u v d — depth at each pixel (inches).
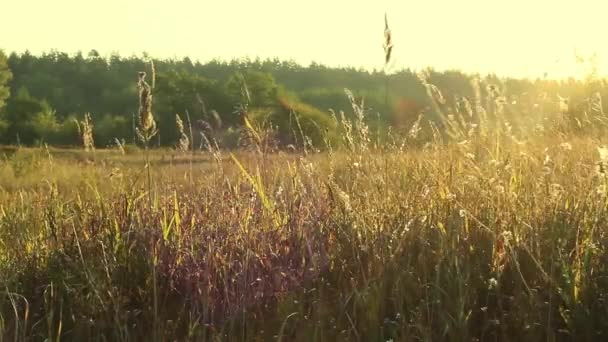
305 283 136.3
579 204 148.0
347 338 118.1
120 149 200.7
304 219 155.6
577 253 129.1
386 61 175.6
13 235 164.6
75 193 191.6
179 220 157.0
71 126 1535.4
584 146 199.0
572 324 118.5
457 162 184.1
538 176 170.4
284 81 4505.4
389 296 130.9
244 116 189.3
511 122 206.5
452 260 134.1
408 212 153.6
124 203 163.5
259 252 144.9
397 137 197.2
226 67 4933.6
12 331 124.9
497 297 126.3
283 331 124.3
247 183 175.9
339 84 3814.0
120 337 122.6
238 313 127.0
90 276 134.3
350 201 161.6
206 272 132.2
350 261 143.9
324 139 196.2
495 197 155.6
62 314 131.5
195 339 122.0
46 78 4165.8
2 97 2615.7
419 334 119.2
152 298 137.0
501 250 133.7
